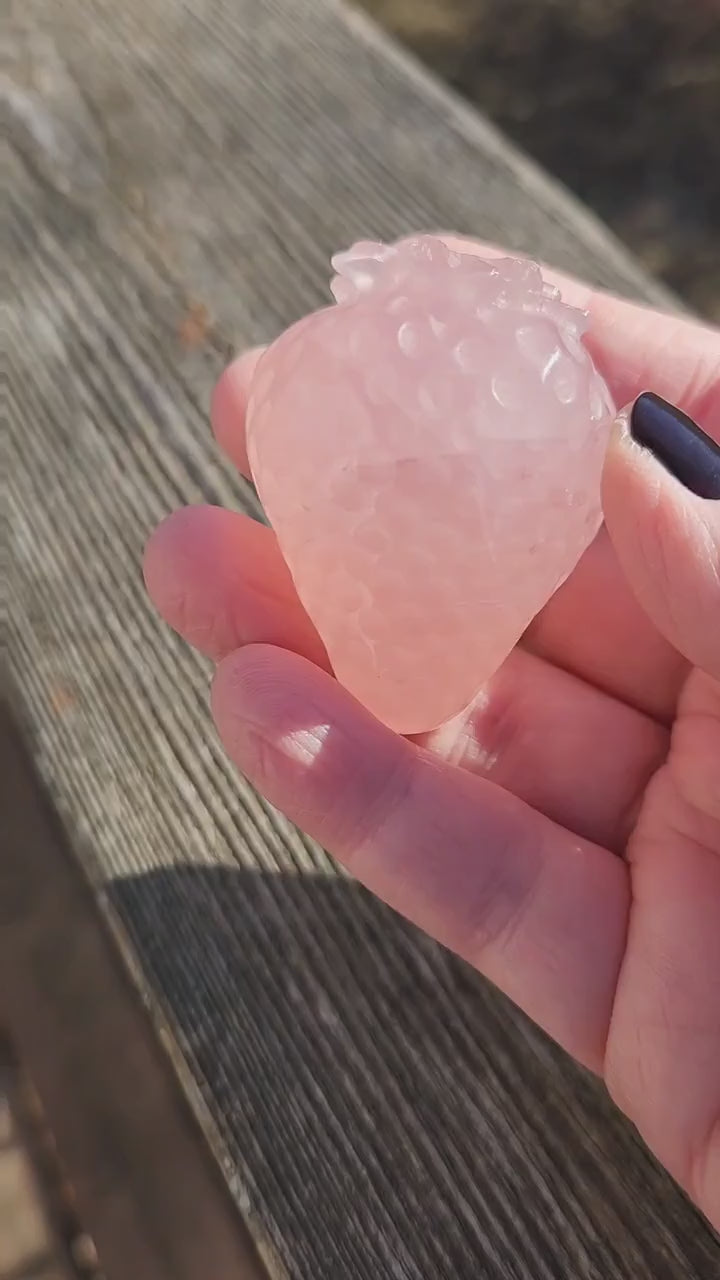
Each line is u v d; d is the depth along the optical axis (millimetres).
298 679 137
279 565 156
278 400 134
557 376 132
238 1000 144
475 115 242
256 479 140
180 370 202
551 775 162
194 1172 143
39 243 220
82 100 240
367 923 148
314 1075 139
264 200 226
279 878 151
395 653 138
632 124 396
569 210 227
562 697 167
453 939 141
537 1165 132
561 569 140
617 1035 134
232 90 243
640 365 173
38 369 205
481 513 129
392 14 429
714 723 151
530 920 140
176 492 189
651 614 129
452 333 130
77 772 163
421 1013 142
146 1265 157
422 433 128
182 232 221
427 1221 130
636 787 160
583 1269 126
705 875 139
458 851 139
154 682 169
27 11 253
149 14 255
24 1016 175
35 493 192
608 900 142
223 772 160
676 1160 126
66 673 172
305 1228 131
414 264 136
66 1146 173
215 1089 139
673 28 417
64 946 162
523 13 426
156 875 153
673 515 120
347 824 137
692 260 366
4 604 181
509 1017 141
